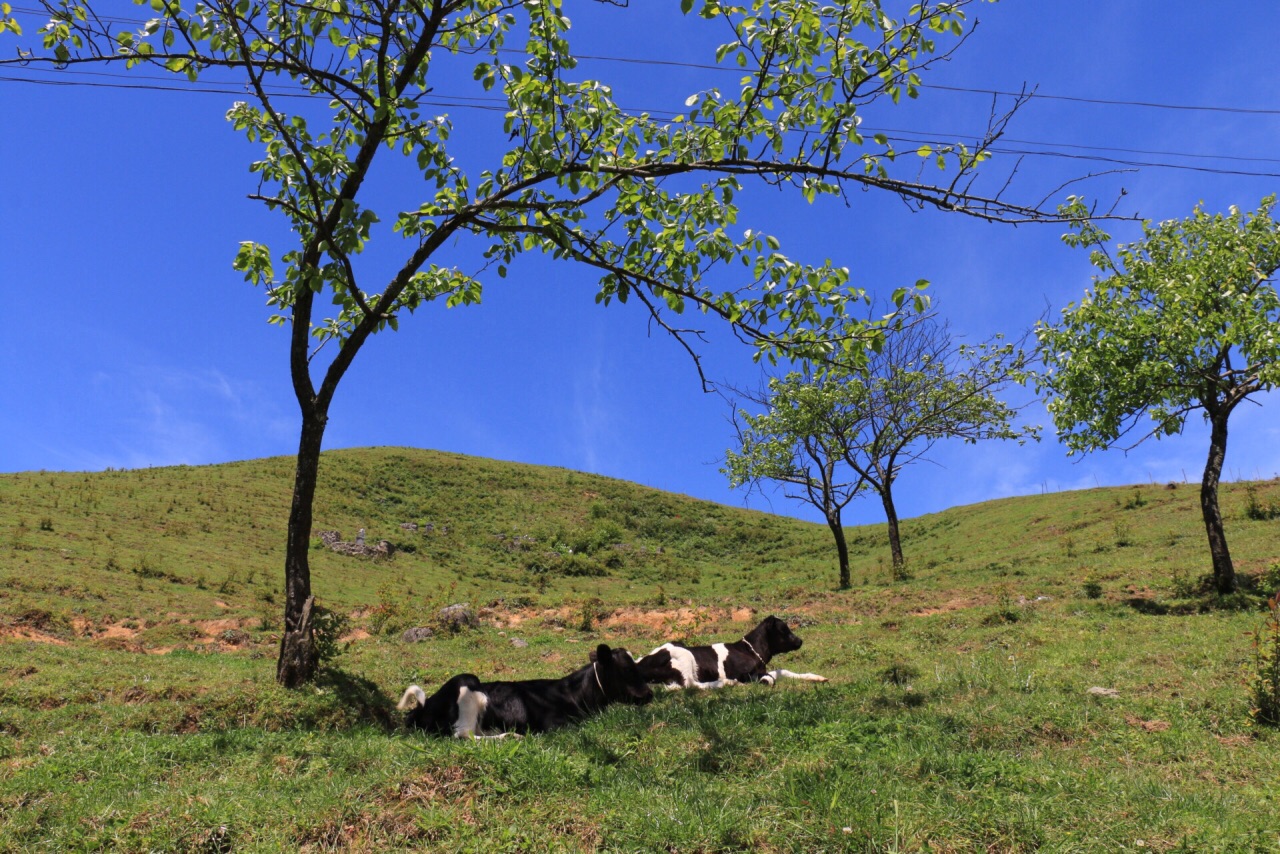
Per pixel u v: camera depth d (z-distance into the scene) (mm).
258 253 10367
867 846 4594
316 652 9727
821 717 7621
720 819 4887
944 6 7891
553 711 8391
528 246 10578
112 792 5770
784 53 8578
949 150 8125
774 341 9312
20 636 17469
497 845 4613
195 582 28438
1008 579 22359
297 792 5641
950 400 26578
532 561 49031
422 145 9961
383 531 48688
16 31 8336
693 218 9492
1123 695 8734
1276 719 7648
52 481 42688
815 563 46281
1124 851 4520
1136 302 16562
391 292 9781
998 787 5520
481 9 9555
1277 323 14812
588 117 8633
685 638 16109
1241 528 24484
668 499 69188
